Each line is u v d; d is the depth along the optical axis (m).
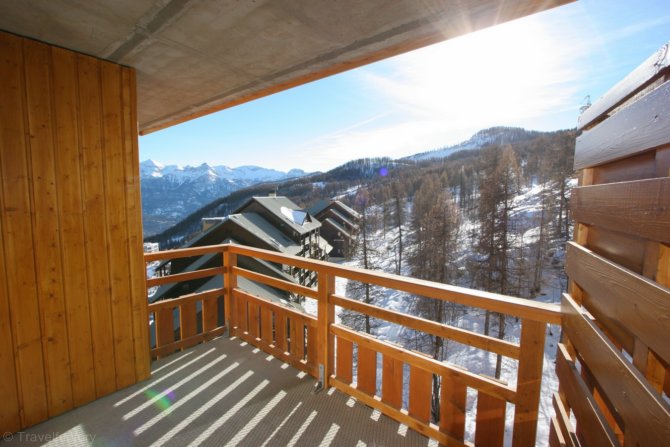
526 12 1.56
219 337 3.07
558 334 11.02
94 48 1.94
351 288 16.31
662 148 0.71
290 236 18.12
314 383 2.32
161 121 3.74
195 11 1.56
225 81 2.52
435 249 18.50
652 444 0.65
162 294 10.59
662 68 0.68
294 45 1.93
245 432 1.85
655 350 0.68
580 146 1.30
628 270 0.84
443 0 1.47
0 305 1.75
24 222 1.81
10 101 1.73
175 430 1.87
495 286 15.54
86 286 2.07
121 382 2.25
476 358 11.43
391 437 1.80
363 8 1.54
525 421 1.47
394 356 1.92
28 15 1.57
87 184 2.05
